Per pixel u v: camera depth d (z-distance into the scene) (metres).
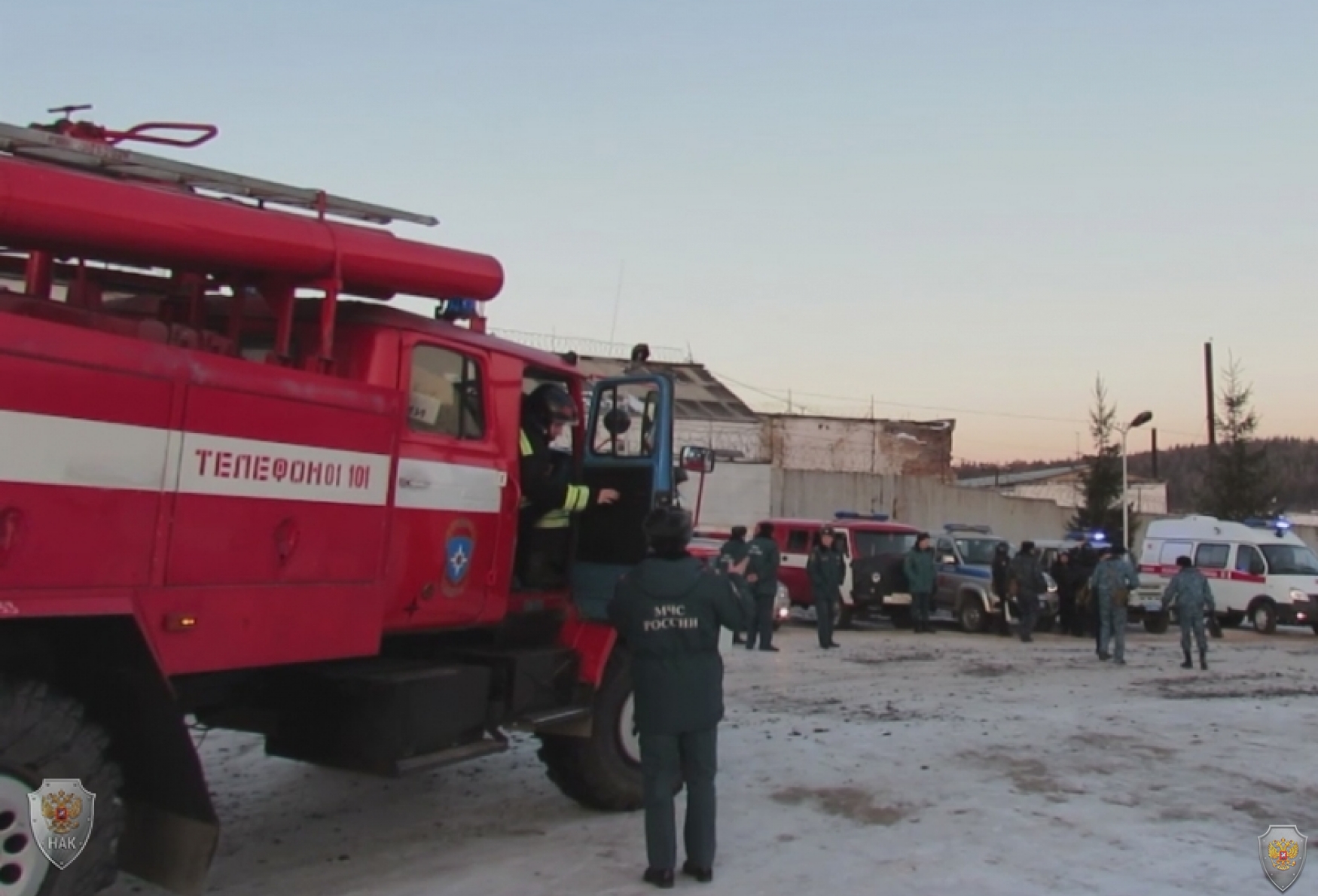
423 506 5.61
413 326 5.69
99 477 3.90
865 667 14.47
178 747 4.28
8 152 4.26
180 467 4.19
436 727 5.54
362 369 5.45
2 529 3.62
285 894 5.31
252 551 4.48
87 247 4.21
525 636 6.68
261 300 5.59
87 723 4.09
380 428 5.12
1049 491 52.44
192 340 4.61
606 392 7.44
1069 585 20.03
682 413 41.97
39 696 3.92
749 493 34.78
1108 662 15.61
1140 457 70.38
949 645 17.88
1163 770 8.09
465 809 6.92
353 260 5.10
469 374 6.07
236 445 4.41
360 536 5.00
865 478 37.06
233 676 5.18
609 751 6.73
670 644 5.50
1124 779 7.79
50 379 3.75
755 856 5.99
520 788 7.46
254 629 4.48
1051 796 7.29
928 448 47.88
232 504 4.39
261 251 4.71
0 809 3.77
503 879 5.56
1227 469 36.66
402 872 5.66
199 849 4.33
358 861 5.84
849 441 47.41
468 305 6.17
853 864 5.86
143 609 4.06
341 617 4.90
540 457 6.60
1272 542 22.64
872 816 6.80
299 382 4.69
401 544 5.46
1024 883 5.56
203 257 4.53
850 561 20.64
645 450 7.19
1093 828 6.54
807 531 21.61
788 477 36.06
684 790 7.31
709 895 5.36
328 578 4.83
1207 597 15.01
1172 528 24.53
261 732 5.59
